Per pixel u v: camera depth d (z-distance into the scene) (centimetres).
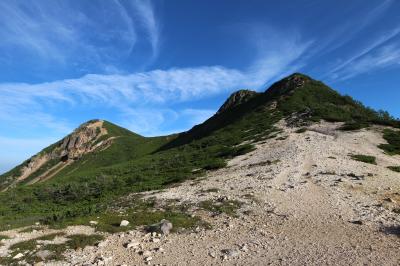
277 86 10006
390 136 5125
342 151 4284
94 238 1708
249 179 3216
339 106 7562
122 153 13412
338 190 2684
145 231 1850
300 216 2122
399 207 2314
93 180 5525
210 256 1501
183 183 3638
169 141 13850
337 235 1775
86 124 15925
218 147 6000
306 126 6003
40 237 1722
